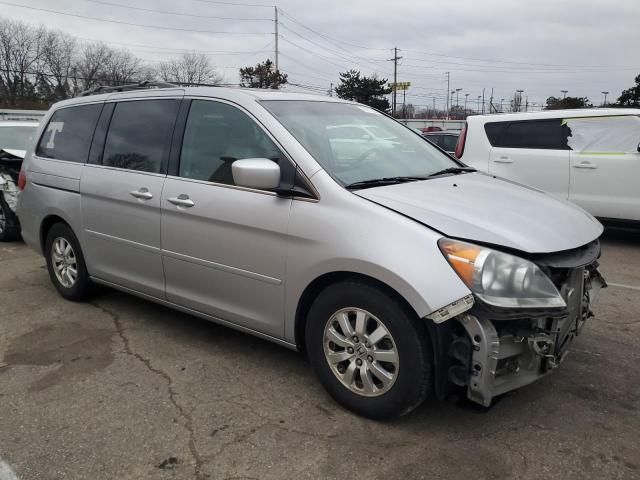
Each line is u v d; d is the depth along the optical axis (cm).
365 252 271
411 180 331
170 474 254
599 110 720
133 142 407
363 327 283
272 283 317
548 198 345
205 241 347
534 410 304
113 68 6256
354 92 6069
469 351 255
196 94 375
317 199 298
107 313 459
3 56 5756
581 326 310
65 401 317
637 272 594
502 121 790
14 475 253
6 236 752
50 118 502
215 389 330
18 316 455
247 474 253
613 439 277
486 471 253
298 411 304
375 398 285
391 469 255
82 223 442
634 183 686
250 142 335
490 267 250
